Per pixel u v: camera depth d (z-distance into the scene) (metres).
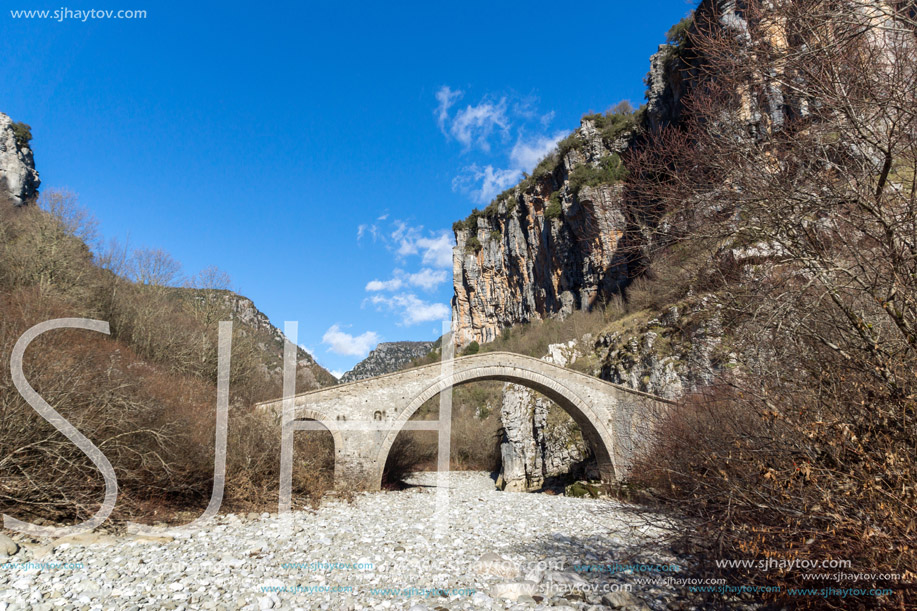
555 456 36.66
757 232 6.99
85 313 22.20
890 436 5.69
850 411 6.12
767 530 6.05
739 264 7.64
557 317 68.81
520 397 41.09
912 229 5.99
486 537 13.85
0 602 7.51
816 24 6.20
